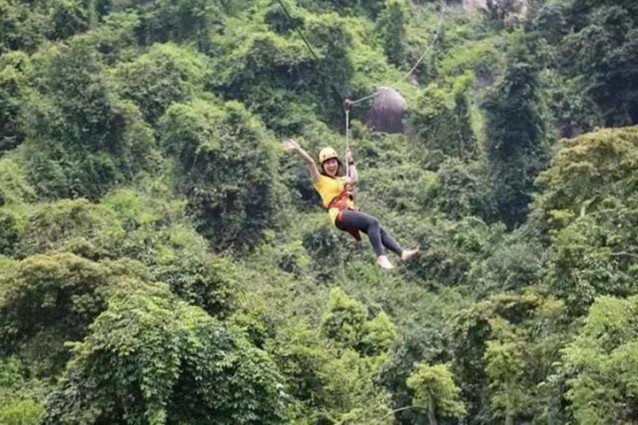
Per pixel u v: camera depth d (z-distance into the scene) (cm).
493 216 5666
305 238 5262
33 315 2802
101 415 2167
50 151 4994
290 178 5700
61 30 6203
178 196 5150
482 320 3170
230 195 5138
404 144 6338
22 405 2384
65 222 3584
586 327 2353
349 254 5253
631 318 2327
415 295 4912
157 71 5959
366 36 7225
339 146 5991
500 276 4072
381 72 6800
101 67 5338
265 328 2812
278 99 6147
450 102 6412
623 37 6378
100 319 2209
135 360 2109
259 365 2277
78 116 5131
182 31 6769
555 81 6419
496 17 7856
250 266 4912
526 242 4344
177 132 5269
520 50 5928
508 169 5725
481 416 3194
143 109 5772
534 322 3011
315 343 2911
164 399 2067
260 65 6200
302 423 2556
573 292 2758
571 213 3209
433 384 3120
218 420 2195
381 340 4034
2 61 5566
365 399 3019
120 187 5084
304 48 6300
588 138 3456
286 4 6794
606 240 2867
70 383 2197
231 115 5416
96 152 5109
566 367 2330
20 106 5291
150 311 2197
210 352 2239
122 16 6812
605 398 2191
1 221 3831
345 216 1366
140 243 3216
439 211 5603
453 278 5041
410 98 6669
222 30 6800
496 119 5834
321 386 2789
